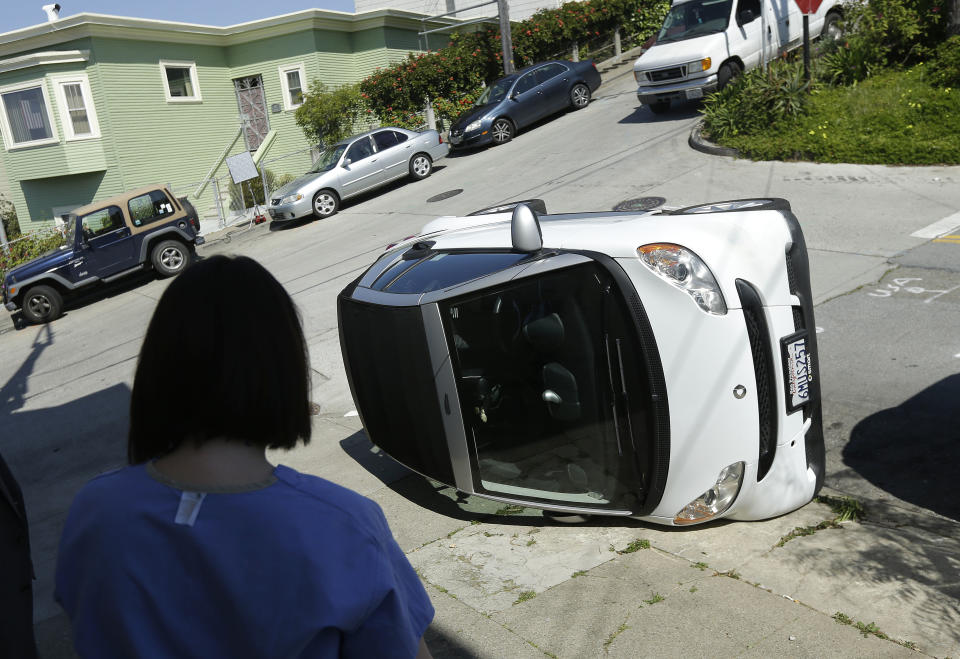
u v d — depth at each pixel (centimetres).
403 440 433
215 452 108
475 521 432
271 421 110
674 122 1566
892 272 756
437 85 2248
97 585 102
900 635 285
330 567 101
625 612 320
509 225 442
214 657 99
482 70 2323
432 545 410
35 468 718
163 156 2250
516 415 385
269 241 1563
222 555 100
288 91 2438
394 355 413
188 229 1495
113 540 102
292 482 108
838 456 459
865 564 337
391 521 445
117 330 1198
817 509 395
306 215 1636
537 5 3072
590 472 373
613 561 367
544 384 375
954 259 757
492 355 382
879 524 375
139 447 112
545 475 385
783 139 1211
